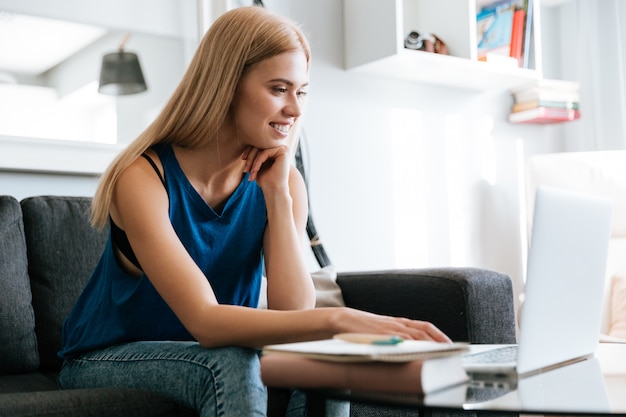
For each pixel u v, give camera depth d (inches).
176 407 45.1
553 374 37.8
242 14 52.0
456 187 117.0
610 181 102.8
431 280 71.2
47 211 67.7
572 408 29.6
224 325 42.6
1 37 76.1
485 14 119.3
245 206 55.8
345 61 105.7
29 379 60.8
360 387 31.6
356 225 105.4
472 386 33.4
